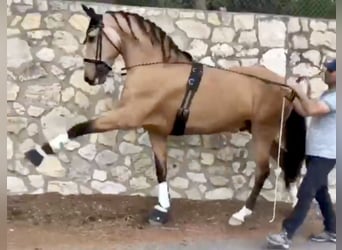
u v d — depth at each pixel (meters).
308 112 5.34
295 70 7.61
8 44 7.05
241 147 7.43
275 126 6.33
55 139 6.07
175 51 6.21
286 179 6.58
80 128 6.03
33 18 7.13
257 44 7.52
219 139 7.39
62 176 7.16
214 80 6.17
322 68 7.37
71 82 7.20
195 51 7.41
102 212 6.68
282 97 6.20
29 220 6.32
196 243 5.83
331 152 5.34
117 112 6.01
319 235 5.97
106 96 7.23
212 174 7.39
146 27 6.14
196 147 7.37
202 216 6.77
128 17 6.14
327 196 5.87
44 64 7.15
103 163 7.23
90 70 6.14
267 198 7.39
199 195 7.36
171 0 7.94
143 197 7.25
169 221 6.50
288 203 7.37
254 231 6.31
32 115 7.11
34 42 7.13
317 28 7.65
